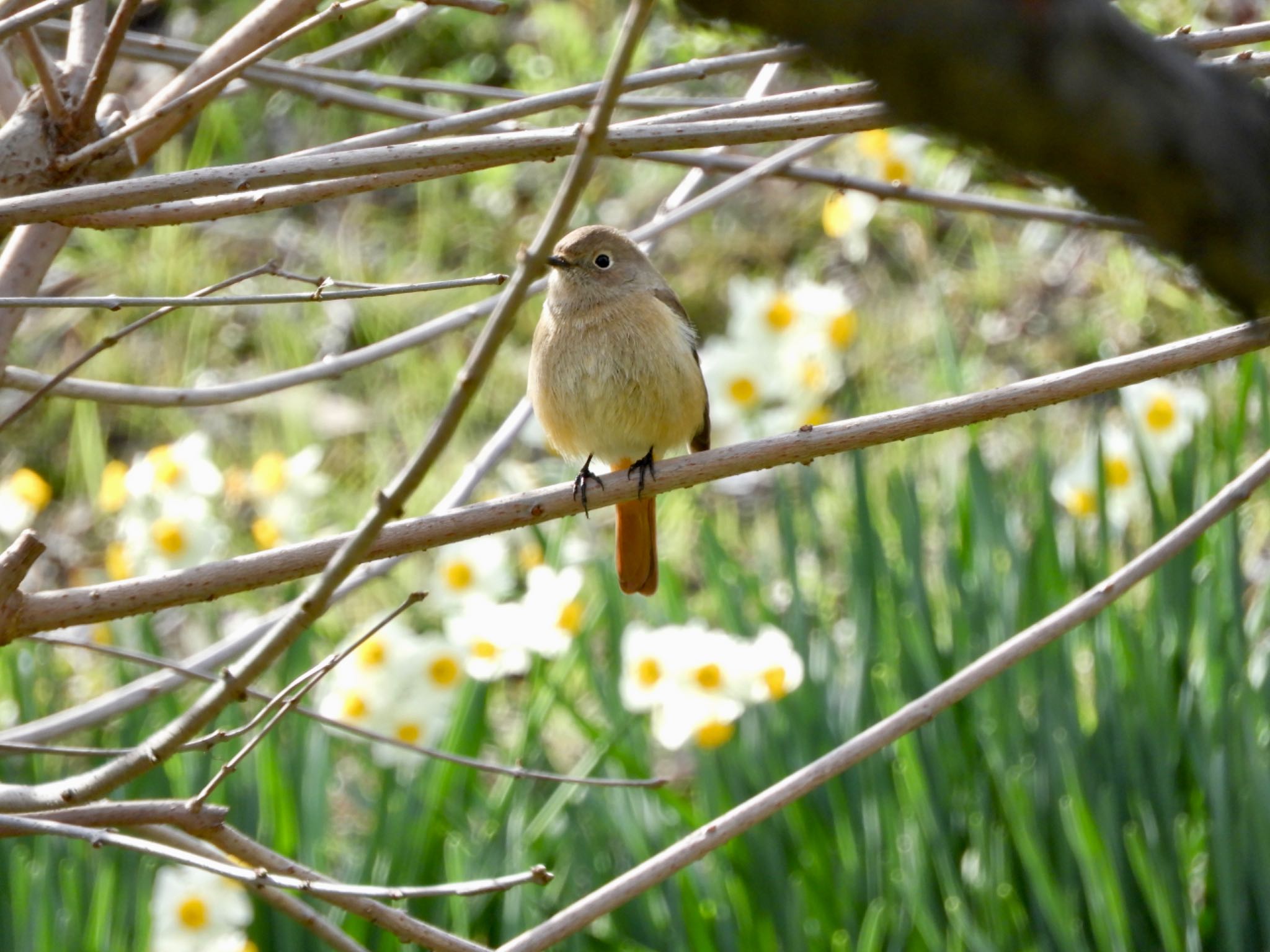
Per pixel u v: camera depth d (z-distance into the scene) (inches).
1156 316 655.8
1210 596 354.3
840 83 278.8
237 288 698.8
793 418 433.4
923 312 680.4
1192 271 96.7
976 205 291.0
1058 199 358.0
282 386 277.0
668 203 311.4
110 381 665.0
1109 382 224.7
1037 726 351.3
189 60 288.8
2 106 269.1
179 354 683.4
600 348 319.0
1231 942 314.2
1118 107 86.9
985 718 352.5
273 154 739.4
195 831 198.4
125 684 388.2
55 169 234.8
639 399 320.5
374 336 685.9
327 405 660.7
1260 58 202.2
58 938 311.7
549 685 392.5
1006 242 710.5
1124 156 88.3
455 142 199.5
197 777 347.3
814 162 724.0
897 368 657.6
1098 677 354.9
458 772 366.9
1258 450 434.9
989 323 674.2
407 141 233.8
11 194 233.5
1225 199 89.9
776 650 341.4
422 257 718.5
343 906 197.6
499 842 348.8
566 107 235.3
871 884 337.4
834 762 233.5
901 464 580.7
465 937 327.0
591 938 345.1
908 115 88.9
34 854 341.1
